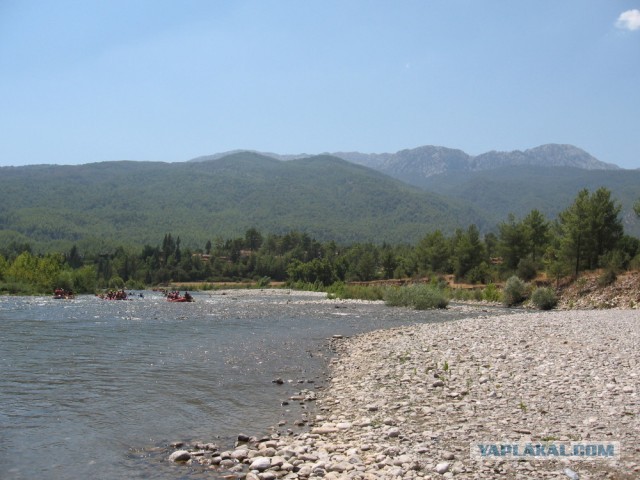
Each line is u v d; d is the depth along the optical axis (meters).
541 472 8.48
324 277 131.38
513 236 76.81
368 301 65.88
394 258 130.88
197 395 14.79
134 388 15.55
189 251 174.62
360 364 19.12
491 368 16.47
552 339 21.27
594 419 10.88
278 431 11.55
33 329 30.39
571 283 57.84
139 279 146.00
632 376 14.41
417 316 42.16
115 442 10.87
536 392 13.35
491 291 66.19
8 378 16.78
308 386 16.05
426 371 16.69
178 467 9.47
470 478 8.32
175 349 23.05
